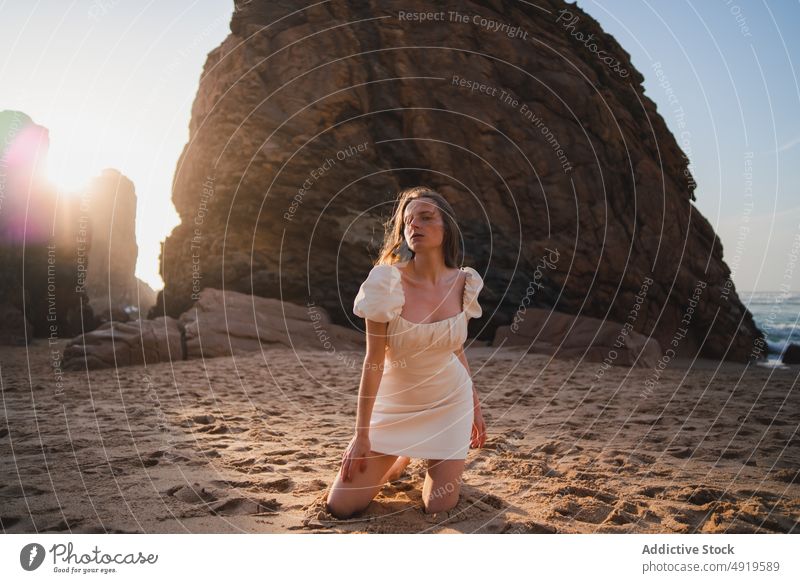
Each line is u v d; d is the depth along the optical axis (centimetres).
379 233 1591
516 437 434
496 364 1012
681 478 318
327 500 265
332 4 1766
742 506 267
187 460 354
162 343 1084
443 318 274
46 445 398
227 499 272
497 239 1638
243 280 1547
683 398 637
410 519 255
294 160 1570
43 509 262
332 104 1634
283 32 1709
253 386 757
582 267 1673
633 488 299
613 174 1767
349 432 462
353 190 1606
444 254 289
